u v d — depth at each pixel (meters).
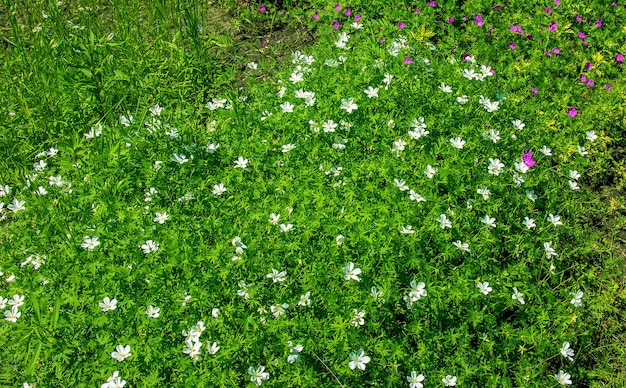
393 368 0.79
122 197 1.00
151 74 1.21
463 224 0.97
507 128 1.12
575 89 1.31
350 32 1.41
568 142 1.16
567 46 1.44
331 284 0.86
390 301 0.84
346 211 0.94
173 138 1.07
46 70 1.21
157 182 1.01
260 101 1.15
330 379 0.79
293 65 1.26
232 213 0.96
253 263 0.88
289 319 0.84
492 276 0.91
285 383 0.78
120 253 0.90
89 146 1.08
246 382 0.80
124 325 0.82
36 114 1.16
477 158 1.06
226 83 1.26
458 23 1.48
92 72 1.18
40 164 1.05
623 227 1.09
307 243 0.92
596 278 0.99
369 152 1.08
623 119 1.26
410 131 1.06
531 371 0.83
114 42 1.20
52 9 1.30
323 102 1.10
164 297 0.84
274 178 1.03
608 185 1.16
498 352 0.86
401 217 0.93
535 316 0.90
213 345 0.78
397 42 1.28
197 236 0.93
